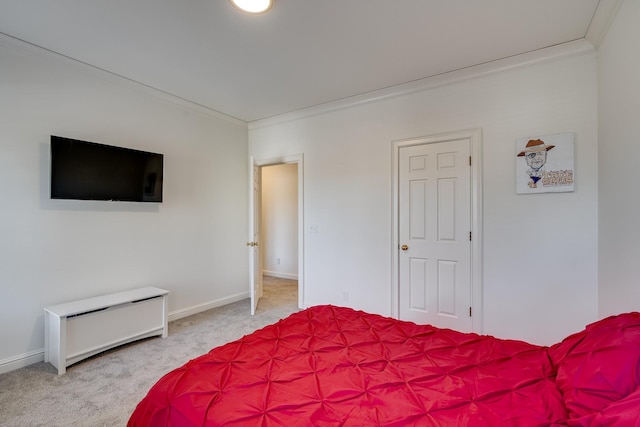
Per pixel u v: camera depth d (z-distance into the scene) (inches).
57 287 102.0
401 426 37.1
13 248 93.4
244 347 58.8
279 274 241.6
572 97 93.8
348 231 138.5
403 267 124.5
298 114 152.9
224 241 161.6
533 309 99.6
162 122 133.2
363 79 117.1
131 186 118.7
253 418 38.4
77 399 78.0
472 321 109.4
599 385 36.3
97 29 85.5
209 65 106.9
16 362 93.0
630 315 46.3
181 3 74.4
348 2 74.3
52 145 97.7
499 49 96.0
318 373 49.6
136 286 123.7
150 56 100.7
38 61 97.4
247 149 175.0
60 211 103.0
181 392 44.5
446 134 114.7
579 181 92.8
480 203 107.6
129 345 109.9
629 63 67.3
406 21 82.1
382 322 73.5
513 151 102.4
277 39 90.7
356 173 136.4
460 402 41.6
